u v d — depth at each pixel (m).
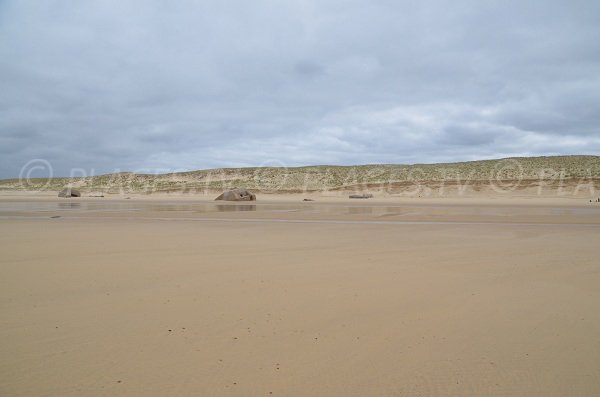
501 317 5.34
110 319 5.18
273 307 5.72
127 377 3.71
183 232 14.76
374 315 5.41
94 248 10.73
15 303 5.81
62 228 16.08
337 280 7.29
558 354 4.23
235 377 3.74
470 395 3.46
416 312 5.54
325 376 3.77
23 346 4.34
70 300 5.98
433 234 14.35
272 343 4.48
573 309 5.67
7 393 3.43
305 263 8.82
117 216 23.30
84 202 47.06
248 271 8.00
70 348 4.30
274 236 13.61
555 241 12.55
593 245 11.69
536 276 7.63
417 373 3.83
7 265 8.45
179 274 7.70
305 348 4.36
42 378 3.68
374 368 3.93
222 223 18.70
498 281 7.24
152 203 44.06
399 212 27.89
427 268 8.33
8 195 76.12
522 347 4.40
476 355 4.20
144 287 6.74
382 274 7.78
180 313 5.44
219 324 5.04
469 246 11.37
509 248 11.01
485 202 47.75
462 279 7.39
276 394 3.47
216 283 7.04
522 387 3.59
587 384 3.63
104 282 7.05
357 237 13.40
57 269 8.08
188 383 3.62
